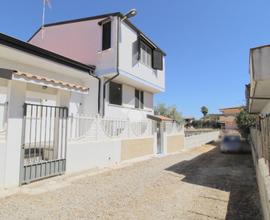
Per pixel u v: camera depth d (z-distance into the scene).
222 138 19.39
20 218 4.98
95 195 6.75
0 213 5.18
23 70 10.62
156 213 5.58
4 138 6.78
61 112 8.71
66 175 8.77
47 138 8.81
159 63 19.22
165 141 18.19
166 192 7.34
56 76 12.36
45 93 10.78
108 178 8.91
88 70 13.17
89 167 10.10
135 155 14.00
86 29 14.75
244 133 23.19
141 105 19.11
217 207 6.12
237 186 8.34
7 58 9.92
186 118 61.78
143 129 15.21
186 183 8.64
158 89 19.36
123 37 14.32
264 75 6.17
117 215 5.36
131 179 8.91
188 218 5.34
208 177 9.80
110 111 14.77
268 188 4.62
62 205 5.84
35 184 7.44
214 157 16.38
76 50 14.95
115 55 13.62
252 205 6.31
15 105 6.95
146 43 17.66
